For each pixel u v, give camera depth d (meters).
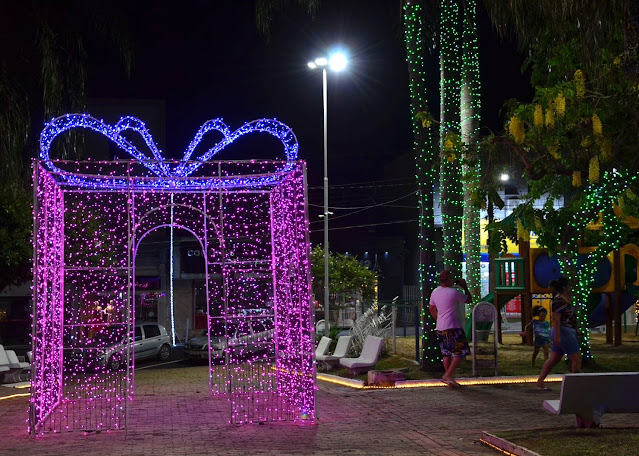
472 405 11.89
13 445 9.56
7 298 38.34
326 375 17.19
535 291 23.09
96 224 25.08
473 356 15.22
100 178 12.55
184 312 44.28
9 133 19.03
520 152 10.19
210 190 13.93
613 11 8.84
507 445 8.22
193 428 10.52
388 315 23.34
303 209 11.27
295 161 11.34
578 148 10.22
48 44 19.09
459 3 18.94
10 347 32.44
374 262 50.78
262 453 8.60
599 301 23.09
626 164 10.03
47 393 12.08
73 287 24.83
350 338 19.03
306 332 11.84
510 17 15.07
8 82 19.14
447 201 16.83
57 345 14.04
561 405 8.57
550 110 9.97
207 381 17.53
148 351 27.62
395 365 17.62
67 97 19.89
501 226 16.56
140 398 14.21
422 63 16.59
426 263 16.11
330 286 38.84
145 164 13.24
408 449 8.73
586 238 21.97
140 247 43.22
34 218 10.50
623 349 20.48
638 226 19.25
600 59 10.04
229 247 20.83
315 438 9.57
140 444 9.33
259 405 12.90
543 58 15.80
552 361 13.23
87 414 12.23
